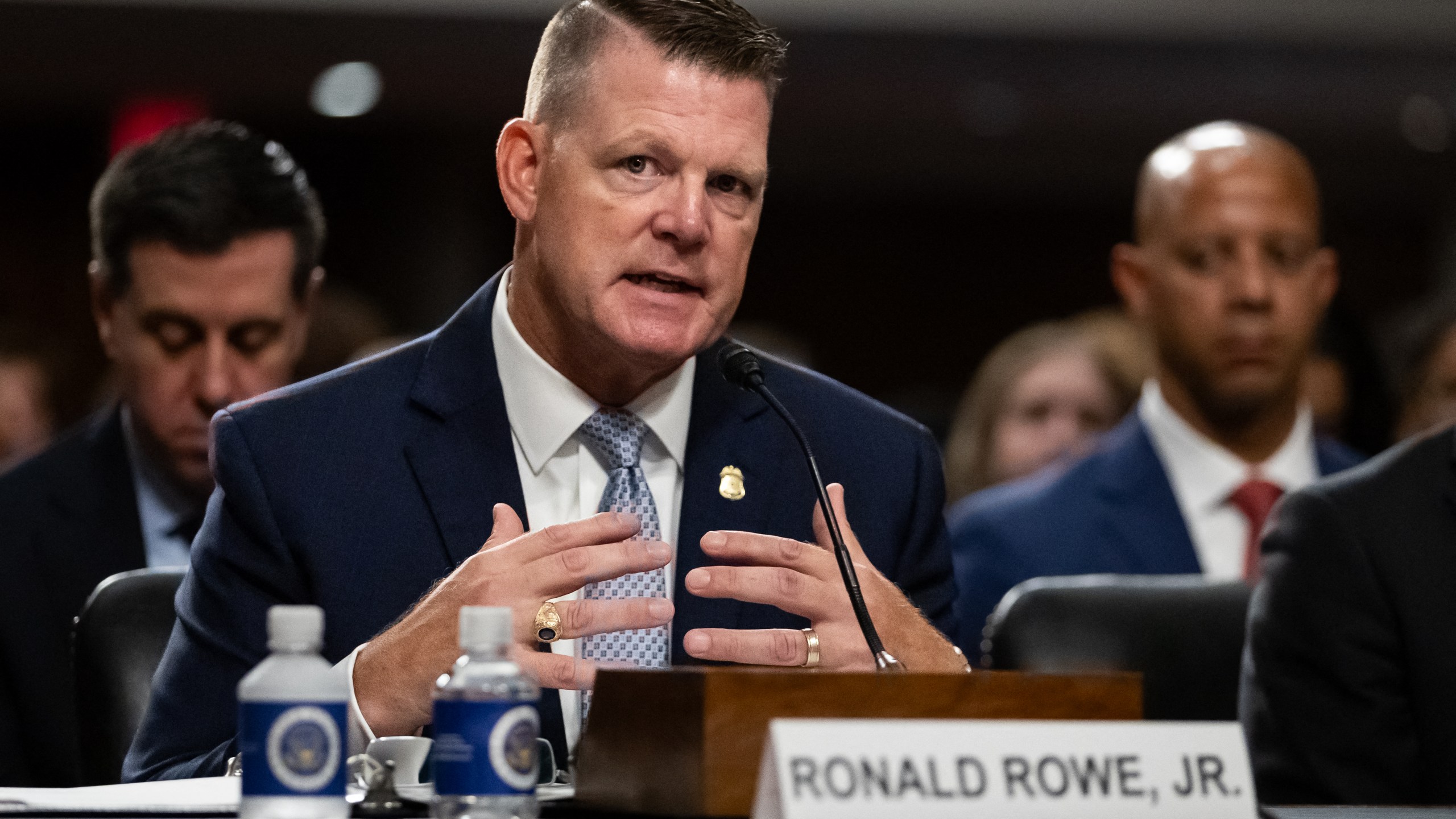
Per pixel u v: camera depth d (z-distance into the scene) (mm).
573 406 2836
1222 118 11648
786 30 10914
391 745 2113
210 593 2770
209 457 2906
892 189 14180
